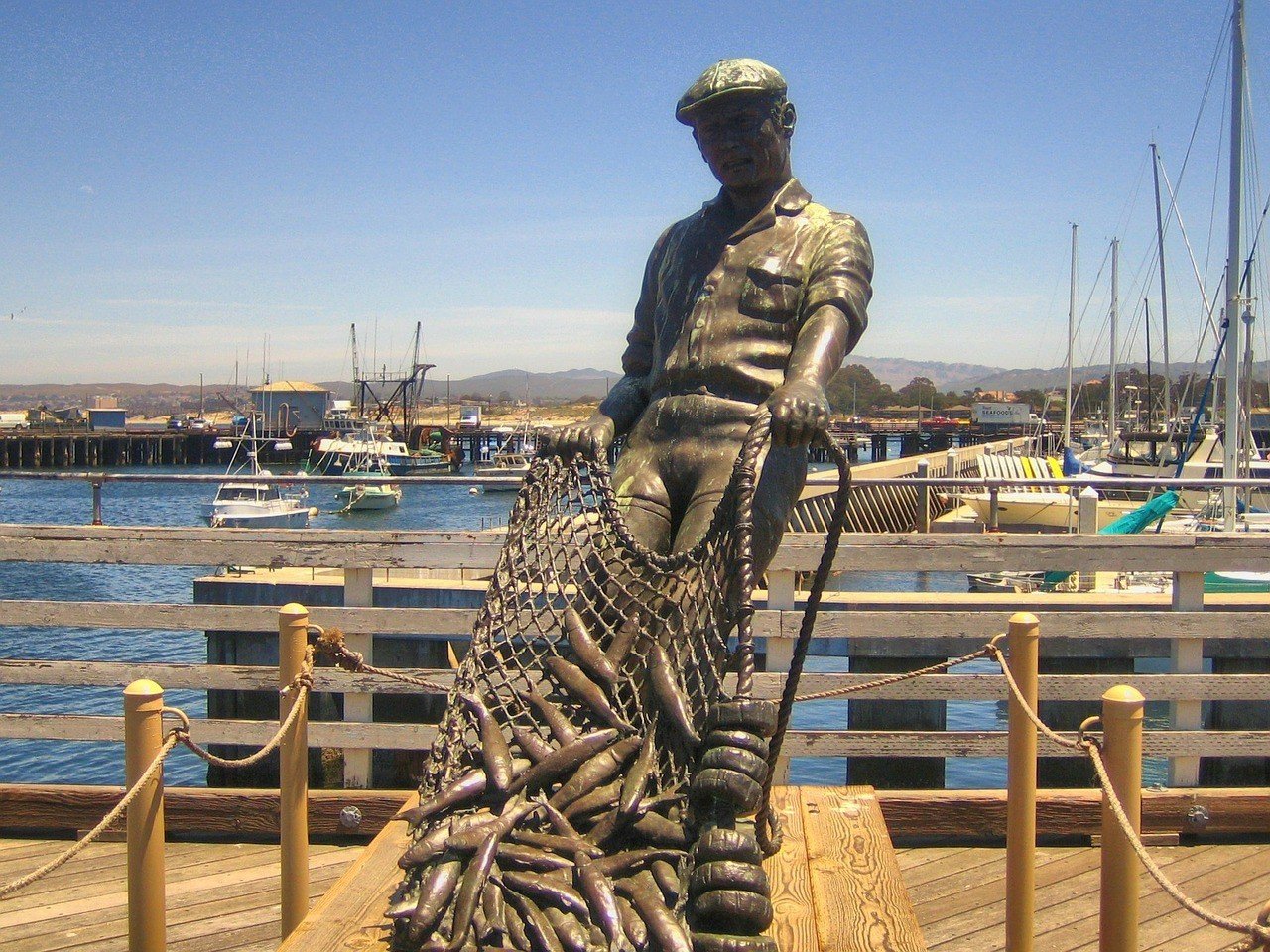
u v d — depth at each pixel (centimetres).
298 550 561
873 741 544
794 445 315
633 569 329
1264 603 669
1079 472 3491
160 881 340
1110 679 539
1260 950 272
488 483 597
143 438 8438
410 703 783
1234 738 530
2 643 1862
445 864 274
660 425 365
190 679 550
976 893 461
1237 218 2062
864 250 367
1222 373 2775
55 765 1270
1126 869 311
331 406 9500
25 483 6588
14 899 450
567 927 259
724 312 367
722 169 373
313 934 286
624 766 295
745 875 258
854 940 302
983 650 406
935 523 2430
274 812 518
